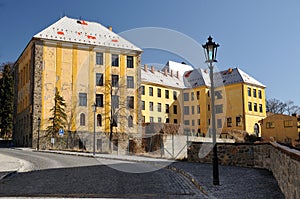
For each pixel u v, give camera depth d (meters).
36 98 40.16
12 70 60.94
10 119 59.25
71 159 20.92
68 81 41.44
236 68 61.16
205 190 8.88
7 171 13.65
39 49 40.84
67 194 8.62
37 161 19.45
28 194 8.64
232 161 15.67
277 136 55.12
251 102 59.44
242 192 8.55
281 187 8.55
